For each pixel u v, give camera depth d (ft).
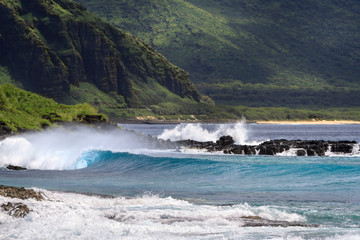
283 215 137.69
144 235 113.60
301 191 192.95
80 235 113.80
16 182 220.84
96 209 144.25
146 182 225.76
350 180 217.97
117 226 121.80
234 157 343.87
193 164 270.26
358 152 359.05
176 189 201.05
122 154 296.51
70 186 208.95
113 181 229.45
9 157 309.01
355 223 129.49
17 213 132.36
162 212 139.33
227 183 220.43
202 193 189.26
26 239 111.24
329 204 160.04
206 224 126.00
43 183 218.18
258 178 233.55
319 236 112.78
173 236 112.88
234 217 134.62
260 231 118.42
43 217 130.21
